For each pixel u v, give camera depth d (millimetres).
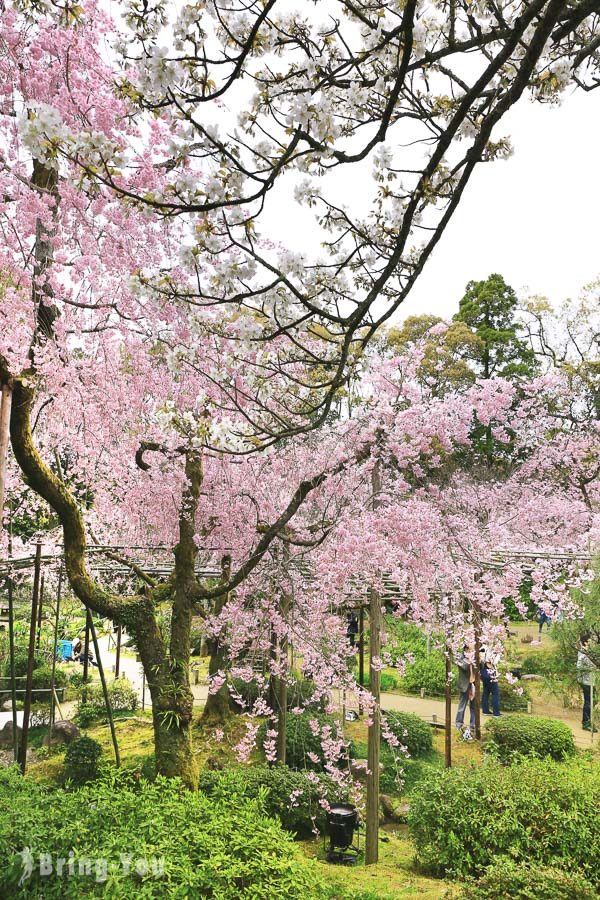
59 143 1685
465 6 1981
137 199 1769
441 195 1972
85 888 3453
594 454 9258
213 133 1868
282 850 4133
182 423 4863
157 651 5805
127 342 5848
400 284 2154
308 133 1764
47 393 6027
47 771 8438
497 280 22578
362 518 5996
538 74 1957
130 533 7824
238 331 2418
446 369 17953
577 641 7996
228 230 1965
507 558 7062
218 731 7090
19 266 4996
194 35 1819
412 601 6875
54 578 10297
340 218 2373
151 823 4059
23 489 7758
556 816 5637
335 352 3148
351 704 7773
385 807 7801
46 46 4281
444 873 5875
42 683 11984
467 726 10258
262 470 6883
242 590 6668
